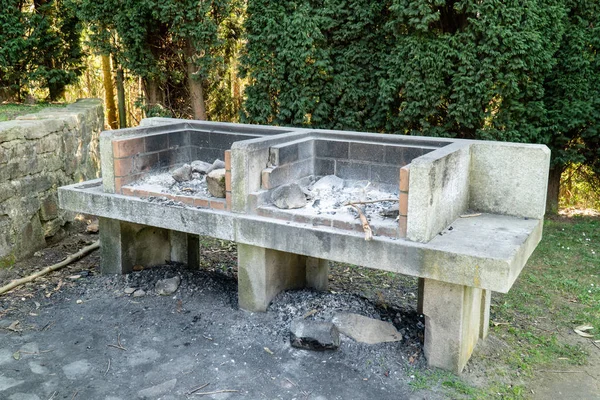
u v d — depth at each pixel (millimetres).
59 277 4969
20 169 5332
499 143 3975
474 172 4023
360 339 3725
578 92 6742
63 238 6066
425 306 3477
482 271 3105
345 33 7008
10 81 8469
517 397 3324
